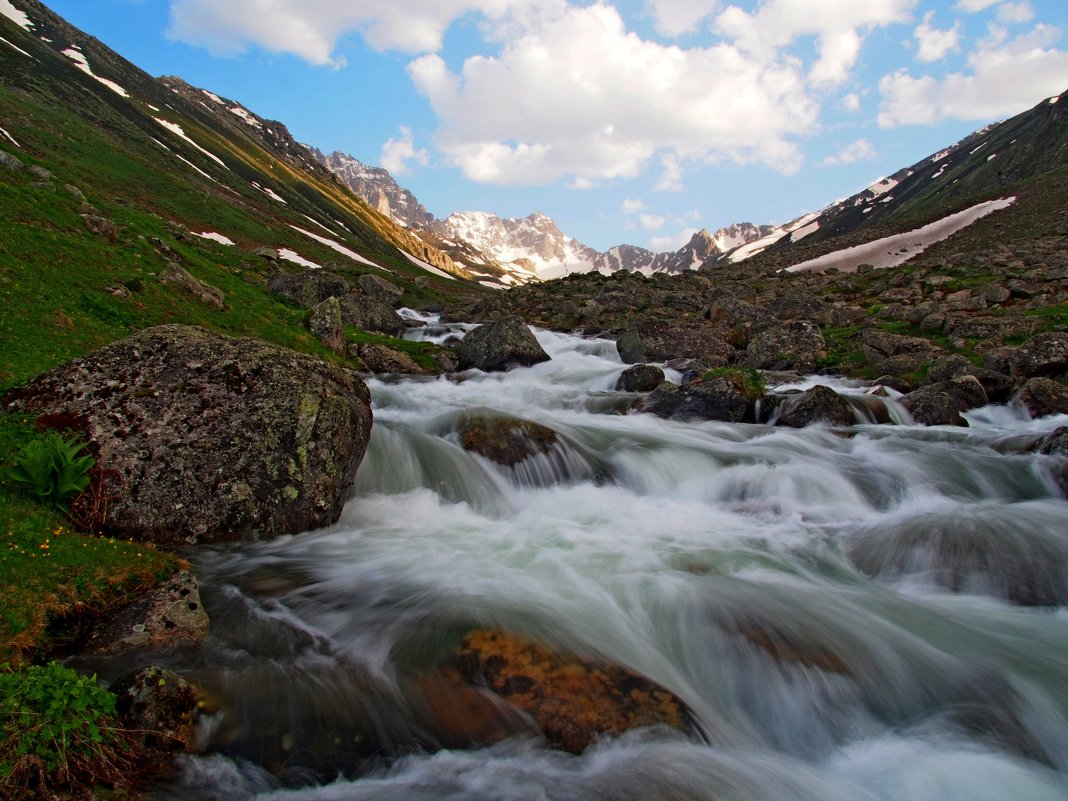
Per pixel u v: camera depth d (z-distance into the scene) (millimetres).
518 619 7934
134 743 5293
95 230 25391
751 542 11539
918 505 13344
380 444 13570
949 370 21703
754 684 7637
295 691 6516
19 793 4500
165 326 11961
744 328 34250
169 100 191875
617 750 6141
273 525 10211
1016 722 7301
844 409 18625
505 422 15359
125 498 9352
